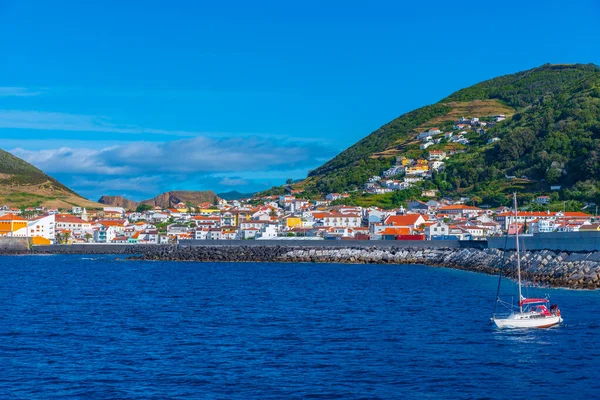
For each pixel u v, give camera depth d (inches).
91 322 3836.1
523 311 3814.0
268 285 5915.4
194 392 2449.6
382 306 4392.2
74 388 2498.8
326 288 5580.7
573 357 2915.8
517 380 2583.7
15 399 2379.4
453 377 2620.6
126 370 2728.8
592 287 5068.9
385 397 2391.7
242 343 3216.0
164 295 5177.2
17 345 3186.5
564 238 6279.5
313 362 2844.5
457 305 4392.2
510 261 6801.2
